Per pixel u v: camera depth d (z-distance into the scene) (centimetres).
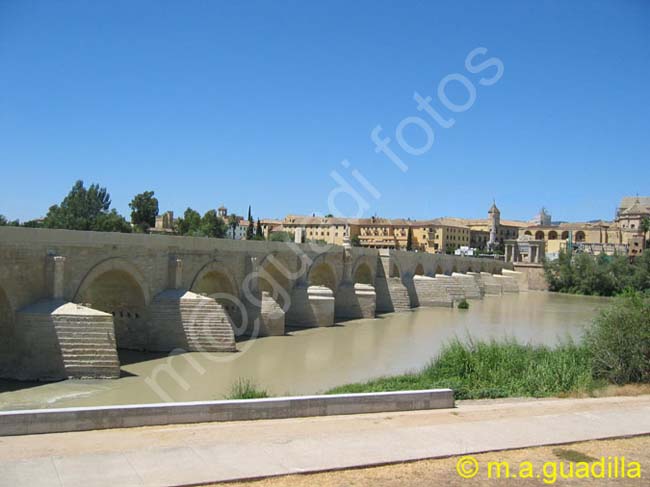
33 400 2511
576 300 9900
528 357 3041
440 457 1418
